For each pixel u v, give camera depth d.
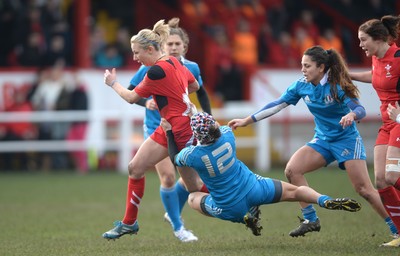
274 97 74.75
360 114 28.62
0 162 69.25
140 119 68.56
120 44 74.12
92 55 72.75
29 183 58.09
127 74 69.88
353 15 83.44
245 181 28.16
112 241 32.75
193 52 78.44
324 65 29.36
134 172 30.73
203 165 27.84
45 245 31.61
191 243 31.80
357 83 73.88
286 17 82.06
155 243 32.06
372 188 30.45
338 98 29.33
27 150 65.25
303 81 30.38
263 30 80.31
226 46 78.06
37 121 65.31
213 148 27.80
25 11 70.75
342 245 29.80
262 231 35.34
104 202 47.19
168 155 30.88
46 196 50.28
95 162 67.69
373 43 28.91
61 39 70.50
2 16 70.81
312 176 61.94
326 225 36.53
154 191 53.28
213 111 68.88
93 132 66.38
